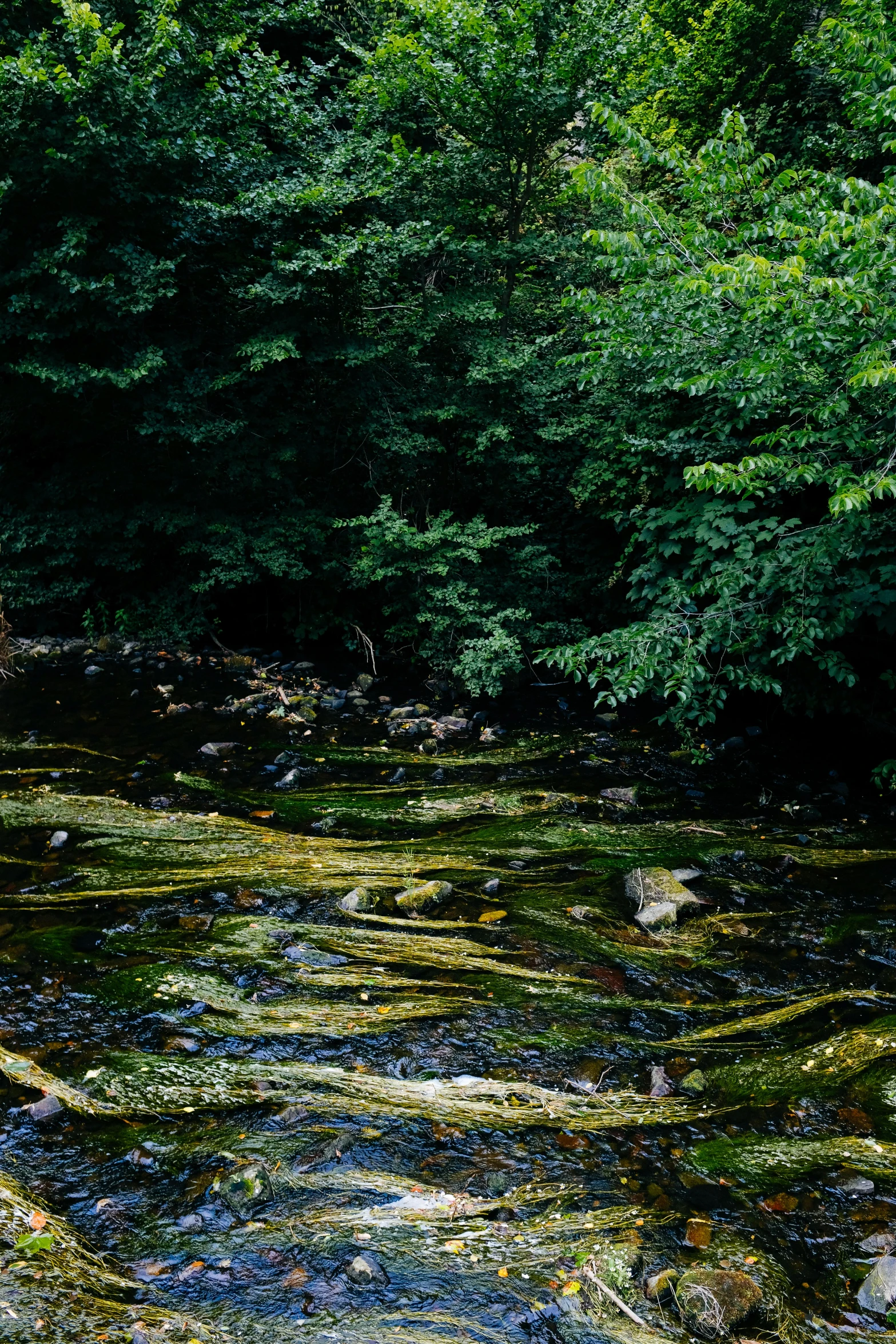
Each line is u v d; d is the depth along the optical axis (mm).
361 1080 3387
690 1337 2357
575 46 9281
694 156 12109
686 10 13258
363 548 9789
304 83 10750
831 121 11469
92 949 4281
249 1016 3771
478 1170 2963
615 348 6055
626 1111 3293
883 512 5879
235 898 4832
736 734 8344
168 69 9453
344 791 6609
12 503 10641
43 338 9164
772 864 5570
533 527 9539
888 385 5191
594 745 7953
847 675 5938
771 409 6520
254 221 9398
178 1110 3195
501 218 11203
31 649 10281
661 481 8586
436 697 9383
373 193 9266
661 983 4254
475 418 9727
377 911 4781
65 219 8945
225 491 10516
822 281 4301
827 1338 2369
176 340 10062
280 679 9680
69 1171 2891
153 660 10312
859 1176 2980
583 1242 2646
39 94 8539
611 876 5359
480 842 5758
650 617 6781
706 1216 2799
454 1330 2334
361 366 10125
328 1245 2611
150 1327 2283
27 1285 2385
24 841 5465
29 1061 3373
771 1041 3801
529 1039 3738
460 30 9164
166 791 6441
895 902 5059
